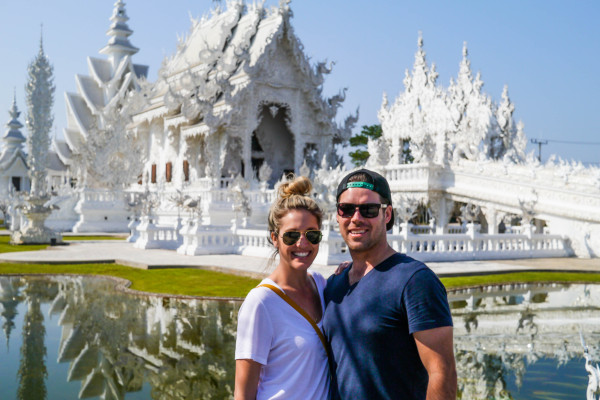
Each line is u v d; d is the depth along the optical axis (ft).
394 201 97.66
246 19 143.64
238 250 67.00
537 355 24.07
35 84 94.17
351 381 8.66
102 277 48.65
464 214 86.53
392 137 136.77
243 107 124.16
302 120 131.85
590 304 37.35
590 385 12.79
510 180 82.84
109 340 26.40
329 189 55.83
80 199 128.36
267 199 109.60
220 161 124.88
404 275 8.52
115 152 144.36
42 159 92.43
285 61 128.57
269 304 9.29
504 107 126.11
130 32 233.14
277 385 9.19
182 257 62.69
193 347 25.22
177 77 163.94
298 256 9.67
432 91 127.24
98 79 225.35
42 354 23.97
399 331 8.50
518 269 54.49
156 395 18.75
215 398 18.45
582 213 73.00
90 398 18.26
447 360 8.04
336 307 9.25
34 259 60.39
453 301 38.45
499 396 18.65
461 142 124.16
